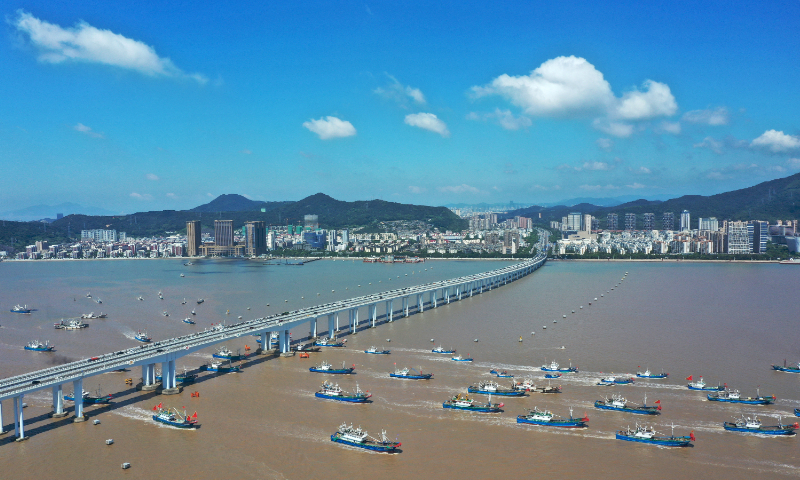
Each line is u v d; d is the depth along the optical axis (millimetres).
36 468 162875
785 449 170000
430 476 155875
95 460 167125
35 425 192250
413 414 198375
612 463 162250
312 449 172750
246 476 157750
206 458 167875
